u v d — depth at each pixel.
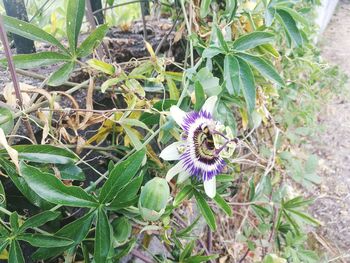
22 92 0.26
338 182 0.95
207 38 0.40
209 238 0.50
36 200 0.23
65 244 0.22
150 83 0.34
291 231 0.50
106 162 0.36
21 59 0.26
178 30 0.39
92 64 0.28
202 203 0.29
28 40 0.34
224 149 0.27
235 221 0.60
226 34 0.40
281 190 0.56
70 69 0.27
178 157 0.26
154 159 0.31
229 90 0.32
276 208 0.54
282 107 0.74
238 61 0.33
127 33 0.47
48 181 0.20
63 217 0.30
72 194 0.21
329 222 0.83
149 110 0.28
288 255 0.47
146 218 0.23
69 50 0.27
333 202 0.88
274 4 0.40
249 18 0.42
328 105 1.21
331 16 2.35
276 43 0.59
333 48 1.82
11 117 0.23
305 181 0.64
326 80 1.06
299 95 0.87
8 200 0.27
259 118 0.44
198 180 0.29
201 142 0.27
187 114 0.27
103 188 0.22
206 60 0.36
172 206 0.29
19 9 0.32
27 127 0.25
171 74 0.32
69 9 0.26
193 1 0.38
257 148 0.60
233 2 0.38
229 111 0.35
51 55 0.27
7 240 0.21
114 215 0.31
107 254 0.23
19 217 0.25
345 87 1.18
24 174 0.19
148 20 0.51
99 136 0.30
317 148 1.07
